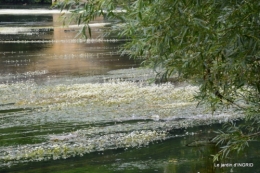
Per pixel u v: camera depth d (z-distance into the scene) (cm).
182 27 549
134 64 2689
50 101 1772
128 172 1000
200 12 548
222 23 553
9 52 3319
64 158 1108
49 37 4262
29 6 8344
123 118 1482
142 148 1170
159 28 557
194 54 624
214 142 1186
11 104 1747
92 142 1231
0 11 7319
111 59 2903
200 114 1488
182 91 1828
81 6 595
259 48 544
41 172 1015
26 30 4897
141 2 540
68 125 1416
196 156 1089
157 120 1446
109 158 1096
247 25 538
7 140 1270
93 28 4747
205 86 675
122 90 1906
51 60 2925
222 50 568
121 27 640
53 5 628
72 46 3597
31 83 2181
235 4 533
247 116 773
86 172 1005
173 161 1062
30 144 1230
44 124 1436
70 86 2047
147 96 1778
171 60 656
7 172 1020
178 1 530
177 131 1318
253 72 605
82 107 1647
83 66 2661
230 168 999
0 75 2425
